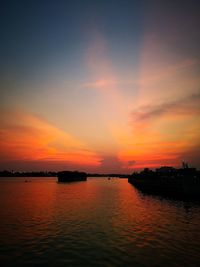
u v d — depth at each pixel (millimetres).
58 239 24500
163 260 18297
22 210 45156
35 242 23531
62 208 47656
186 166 80438
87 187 129125
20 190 104250
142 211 43344
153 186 91312
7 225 31562
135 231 27672
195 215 38906
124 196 74750
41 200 63219
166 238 24562
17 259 18891
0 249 21391
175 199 64562
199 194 58094
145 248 21266
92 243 22953
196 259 18469
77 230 28344
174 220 34594
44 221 34188
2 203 56719
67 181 196875
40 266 17438
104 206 50594
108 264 17594
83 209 46125
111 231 27719
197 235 25797
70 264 17688
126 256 19219
